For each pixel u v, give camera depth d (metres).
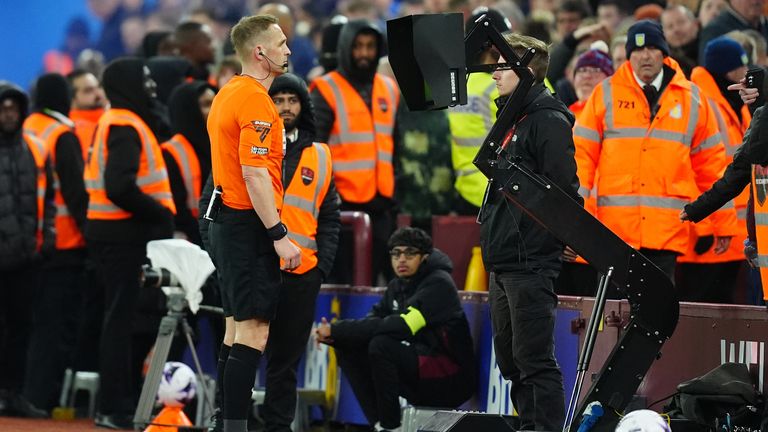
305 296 29.16
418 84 24.25
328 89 35.66
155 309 34.59
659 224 29.61
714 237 31.03
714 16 36.50
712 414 24.58
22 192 37.84
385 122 35.88
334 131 35.53
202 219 26.88
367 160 35.47
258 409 33.84
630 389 23.95
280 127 24.98
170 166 36.62
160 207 34.94
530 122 24.88
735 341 25.28
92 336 38.53
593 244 23.78
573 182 24.58
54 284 38.81
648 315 23.92
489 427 23.81
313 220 29.55
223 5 67.00
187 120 36.69
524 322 24.64
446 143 36.00
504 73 25.25
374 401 31.00
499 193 25.06
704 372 25.84
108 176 34.34
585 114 30.41
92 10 74.38
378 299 32.25
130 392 35.12
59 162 38.50
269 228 24.48
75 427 35.16
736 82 32.28
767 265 24.22
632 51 29.84
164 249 31.23
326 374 33.59
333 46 38.62
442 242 34.34
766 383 24.64
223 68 38.88
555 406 24.52
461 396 29.80
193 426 30.72
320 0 61.69
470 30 24.16
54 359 38.59
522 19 41.72
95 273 38.31
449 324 29.69
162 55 42.47
